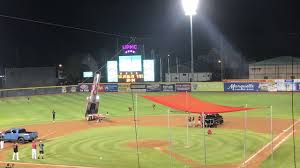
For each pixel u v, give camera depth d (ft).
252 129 175.52
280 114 223.10
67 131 186.60
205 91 338.75
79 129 191.72
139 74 368.68
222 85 334.03
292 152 129.29
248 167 112.68
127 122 211.00
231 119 208.64
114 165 119.34
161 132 175.22
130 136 166.61
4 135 162.81
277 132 167.02
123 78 373.40
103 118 224.12
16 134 161.07
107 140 159.12
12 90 325.21
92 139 162.50
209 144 145.38
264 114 224.53
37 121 222.48
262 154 128.06
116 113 246.47
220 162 119.65
